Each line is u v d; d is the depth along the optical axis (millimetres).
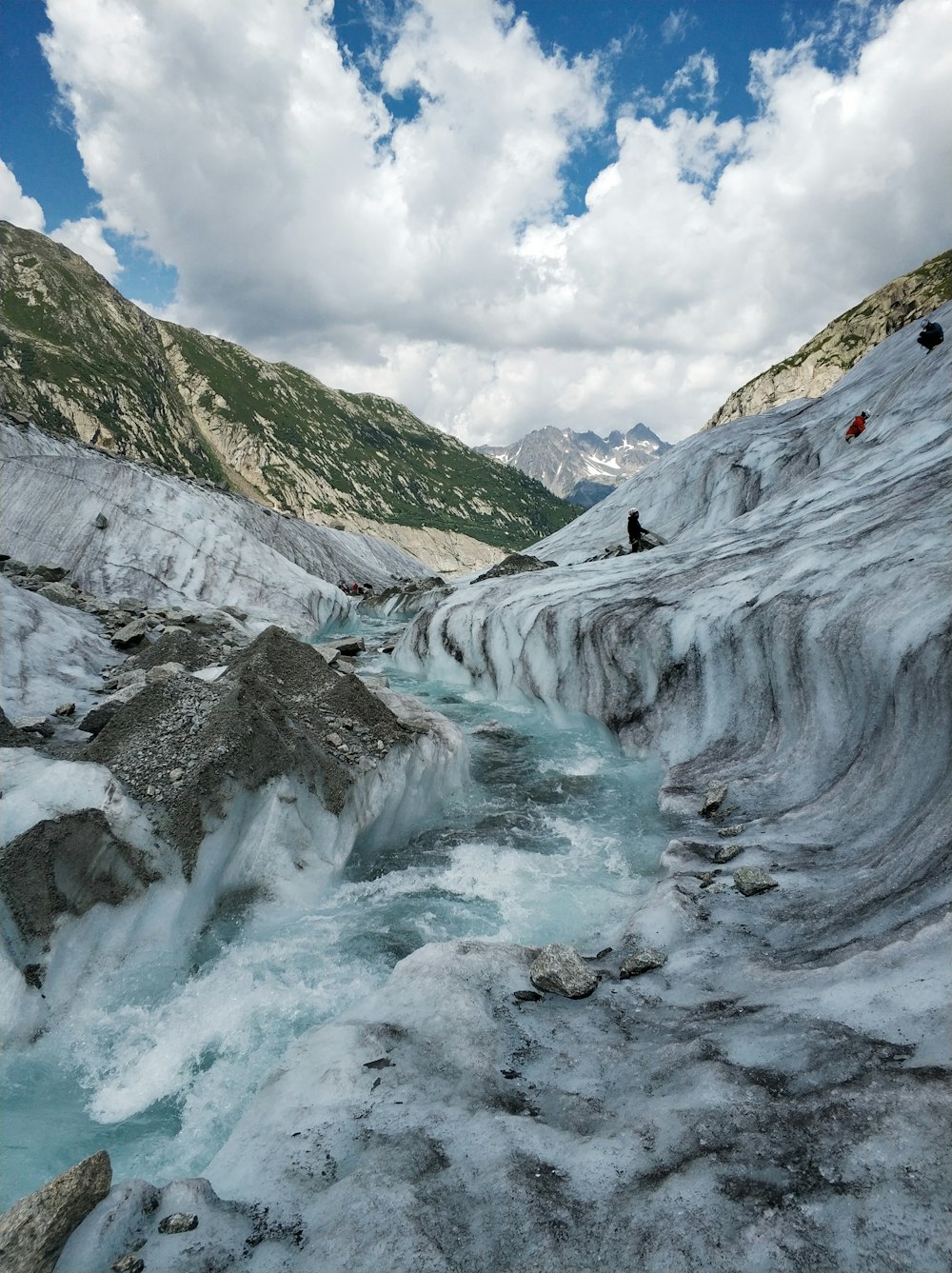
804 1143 4035
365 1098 5047
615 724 15094
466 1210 3949
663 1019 5898
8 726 10555
